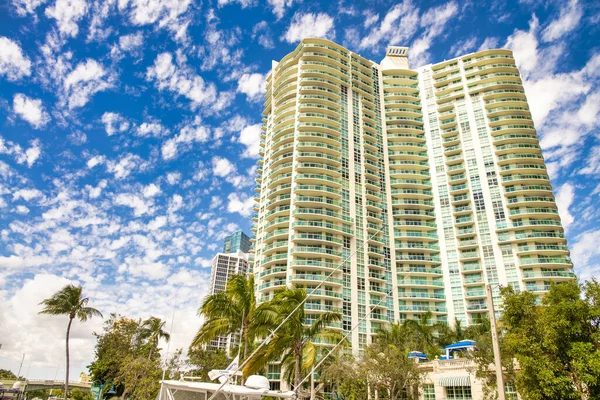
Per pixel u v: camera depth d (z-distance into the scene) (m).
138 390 49.34
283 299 36.12
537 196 94.94
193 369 61.03
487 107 106.88
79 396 77.12
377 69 119.06
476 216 96.19
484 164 100.75
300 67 106.25
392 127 111.25
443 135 108.00
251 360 31.50
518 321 30.41
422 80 119.06
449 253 95.38
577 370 25.67
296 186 89.44
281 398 18.42
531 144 101.50
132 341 73.62
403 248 94.88
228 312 32.38
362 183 97.19
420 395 42.91
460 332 72.12
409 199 102.44
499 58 112.69
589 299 27.89
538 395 26.86
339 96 103.31
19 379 96.56
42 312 53.69
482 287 89.44
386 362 39.53
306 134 96.31
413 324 68.94
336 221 87.75
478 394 38.62
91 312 56.09
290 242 83.94
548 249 87.88
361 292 84.00
